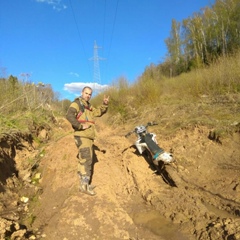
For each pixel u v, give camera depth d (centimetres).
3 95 960
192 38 3067
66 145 760
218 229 424
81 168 559
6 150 672
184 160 695
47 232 469
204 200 534
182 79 1416
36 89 1208
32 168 716
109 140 938
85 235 455
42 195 595
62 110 1625
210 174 622
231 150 663
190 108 1000
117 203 548
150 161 714
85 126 541
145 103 1326
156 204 545
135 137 934
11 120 847
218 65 1241
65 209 513
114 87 1609
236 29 2423
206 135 745
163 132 854
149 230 470
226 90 1093
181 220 484
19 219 504
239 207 481
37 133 931
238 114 805
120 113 1365
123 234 458
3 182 587
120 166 708
